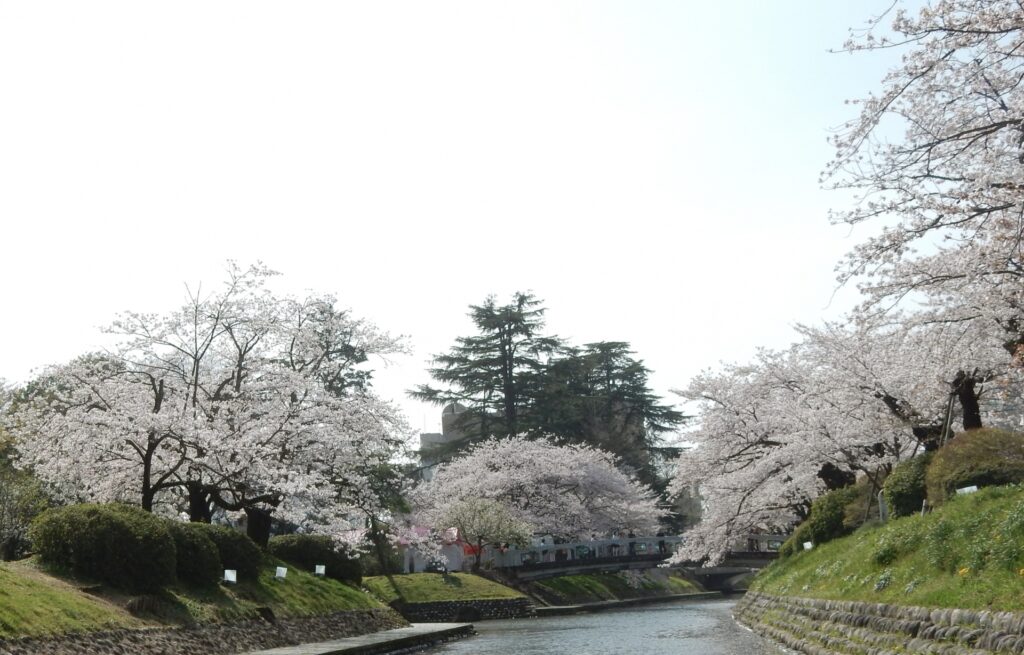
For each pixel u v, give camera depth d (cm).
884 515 2466
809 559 2780
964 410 2220
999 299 1598
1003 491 1617
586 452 6075
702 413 3369
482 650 2475
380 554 4700
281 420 2666
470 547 5394
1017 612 1082
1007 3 1216
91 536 1802
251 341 2895
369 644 2222
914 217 1400
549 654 2258
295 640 2209
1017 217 1350
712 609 4466
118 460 2619
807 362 3047
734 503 3712
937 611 1281
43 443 2580
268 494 2631
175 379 2866
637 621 3672
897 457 2780
